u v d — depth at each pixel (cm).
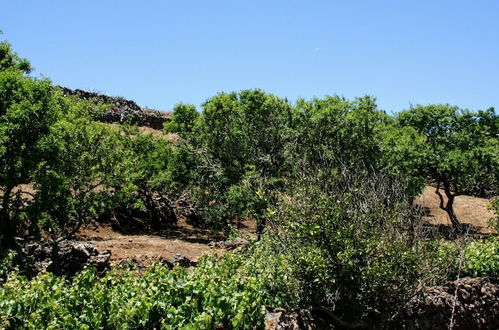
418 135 2725
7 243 1154
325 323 796
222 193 2155
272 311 736
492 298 1030
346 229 752
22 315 590
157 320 630
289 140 1997
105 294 629
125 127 2508
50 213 1177
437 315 905
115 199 1384
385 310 797
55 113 1209
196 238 2183
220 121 2203
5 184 1171
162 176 2253
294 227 771
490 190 3662
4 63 1439
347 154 1923
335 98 2192
